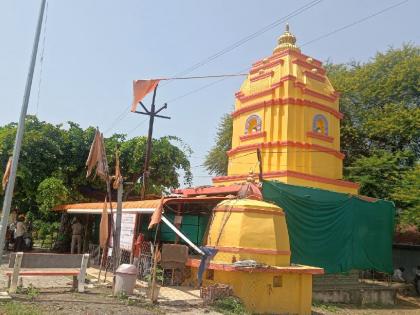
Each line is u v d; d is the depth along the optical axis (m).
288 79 18.97
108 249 15.06
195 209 16.06
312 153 18.53
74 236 20.58
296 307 11.91
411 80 25.70
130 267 10.67
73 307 8.72
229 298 10.67
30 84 10.32
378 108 27.28
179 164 26.39
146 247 13.74
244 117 20.58
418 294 19.55
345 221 16.02
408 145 25.88
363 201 16.73
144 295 10.55
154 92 19.73
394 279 21.30
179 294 11.20
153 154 24.97
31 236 22.44
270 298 11.48
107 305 9.18
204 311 9.70
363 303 16.16
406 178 20.25
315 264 14.85
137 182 25.45
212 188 15.26
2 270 13.63
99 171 12.20
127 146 24.92
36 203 23.09
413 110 24.72
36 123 23.36
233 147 20.88
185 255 12.96
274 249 12.00
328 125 19.66
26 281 12.19
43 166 22.23
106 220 13.08
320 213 15.23
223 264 11.33
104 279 12.82
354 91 27.83
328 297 15.31
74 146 23.42
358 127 27.22
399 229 25.48
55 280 12.62
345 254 15.83
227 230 12.27
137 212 13.87
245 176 18.03
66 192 21.31
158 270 12.83
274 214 12.48
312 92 19.34
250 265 11.08
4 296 9.05
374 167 22.23
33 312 7.96
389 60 28.02
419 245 23.44
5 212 9.66
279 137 18.64
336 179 18.64
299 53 20.36
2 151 20.58
